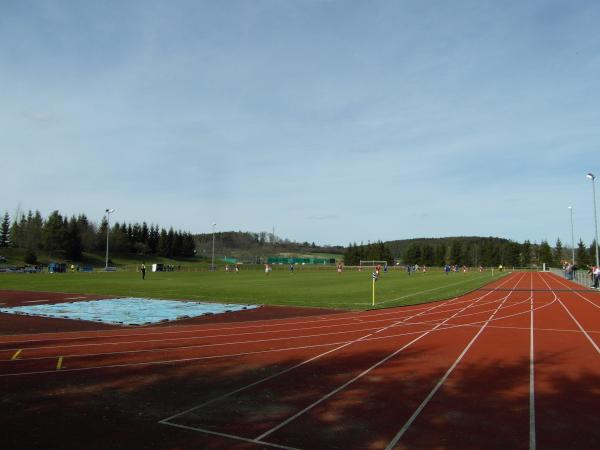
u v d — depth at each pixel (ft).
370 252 543.39
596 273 137.08
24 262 346.13
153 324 64.95
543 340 51.52
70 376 36.06
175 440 23.27
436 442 23.09
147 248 501.97
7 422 25.84
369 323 65.00
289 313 76.64
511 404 28.96
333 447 22.48
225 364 40.16
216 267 366.43
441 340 51.60
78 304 90.33
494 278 215.31
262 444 22.81
